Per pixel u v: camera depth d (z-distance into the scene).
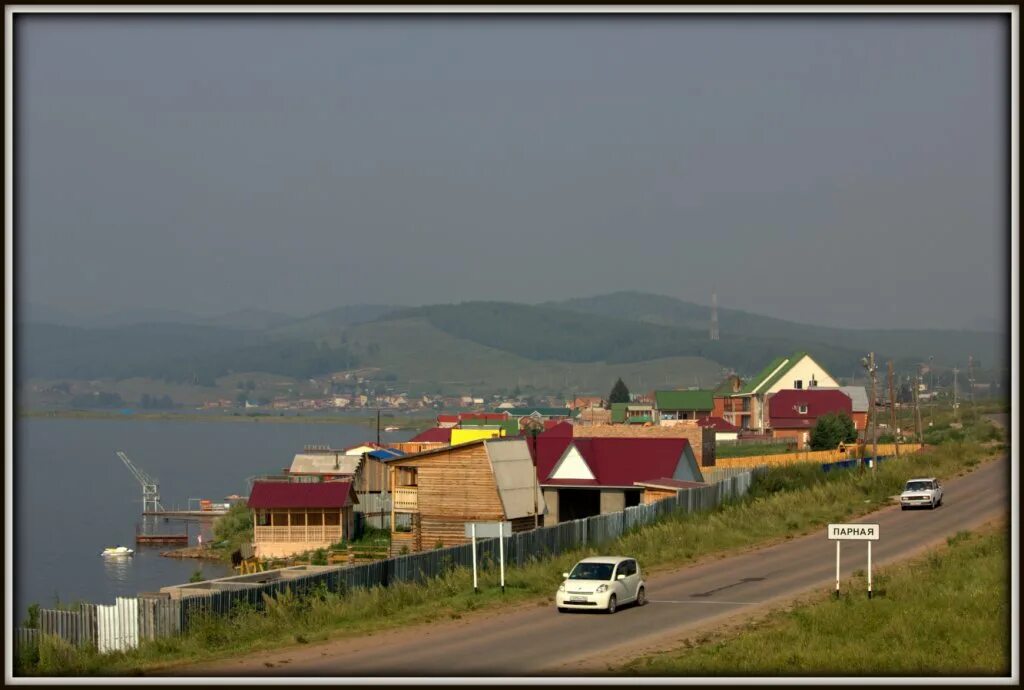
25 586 104.06
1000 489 107.31
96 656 46.25
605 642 46.69
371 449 151.50
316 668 41.91
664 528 81.62
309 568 65.56
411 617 53.38
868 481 111.88
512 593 59.25
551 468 106.88
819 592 58.88
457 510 96.19
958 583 56.12
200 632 48.47
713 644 45.84
